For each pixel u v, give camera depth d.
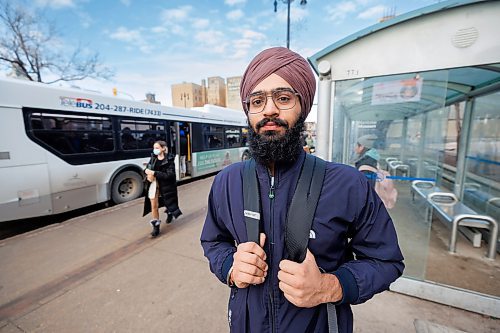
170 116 7.36
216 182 1.12
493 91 3.57
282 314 0.88
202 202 5.94
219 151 10.03
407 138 2.87
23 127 4.18
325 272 0.88
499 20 1.84
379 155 2.80
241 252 0.84
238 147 11.48
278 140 0.89
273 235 0.92
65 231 4.15
